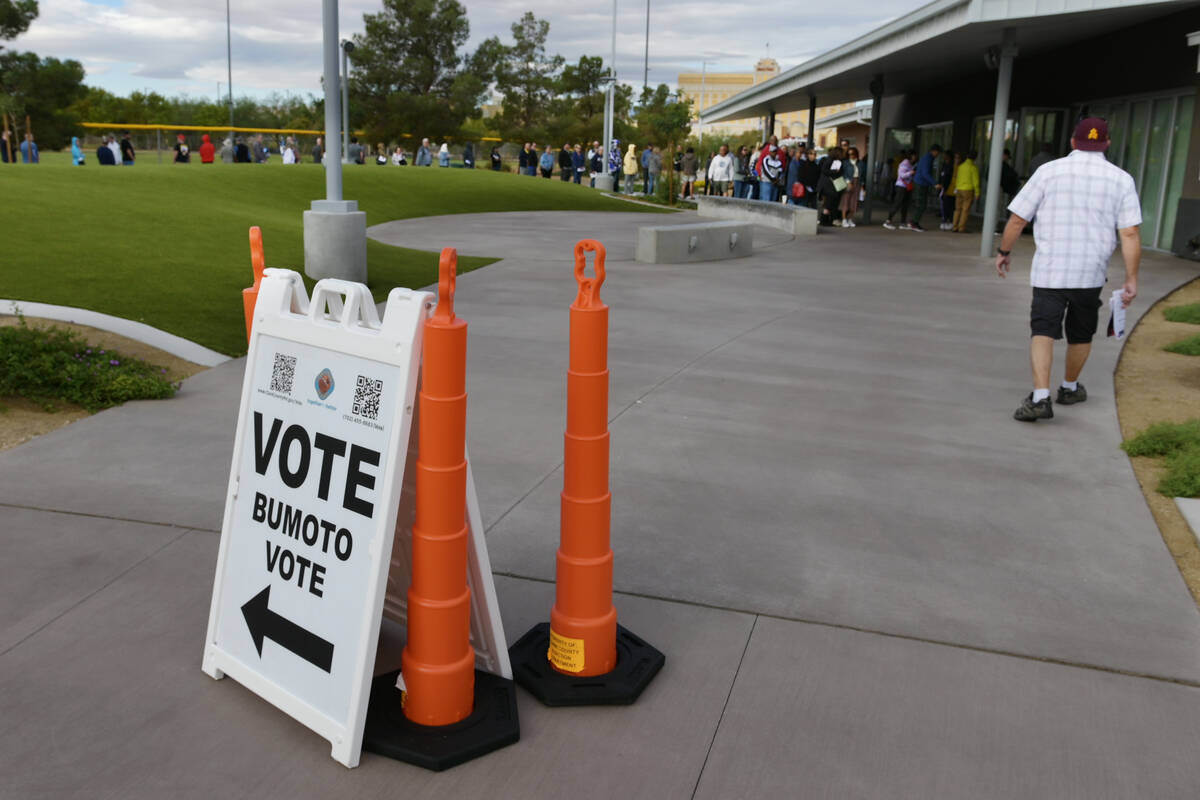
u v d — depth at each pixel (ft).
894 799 8.36
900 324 30.60
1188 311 32.27
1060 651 10.77
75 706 9.45
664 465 16.83
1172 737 9.25
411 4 214.69
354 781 8.44
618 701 9.62
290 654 9.25
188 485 15.24
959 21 48.01
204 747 8.88
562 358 24.66
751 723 9.39
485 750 8.82
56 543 13.01
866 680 10.14
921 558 13.20
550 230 61.98
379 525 8.48
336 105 33.91
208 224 45.34
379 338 8.60
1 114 120.37
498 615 9.67
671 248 45.27
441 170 97.71
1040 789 8.50
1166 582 12.58
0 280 27.94
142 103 258.37
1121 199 19.01
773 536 13.85
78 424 18.26
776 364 24.72
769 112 136.15
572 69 242.58
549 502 14.96
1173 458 16.99
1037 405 19.61
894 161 105.81
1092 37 61.21
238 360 23.75
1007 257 20.29
